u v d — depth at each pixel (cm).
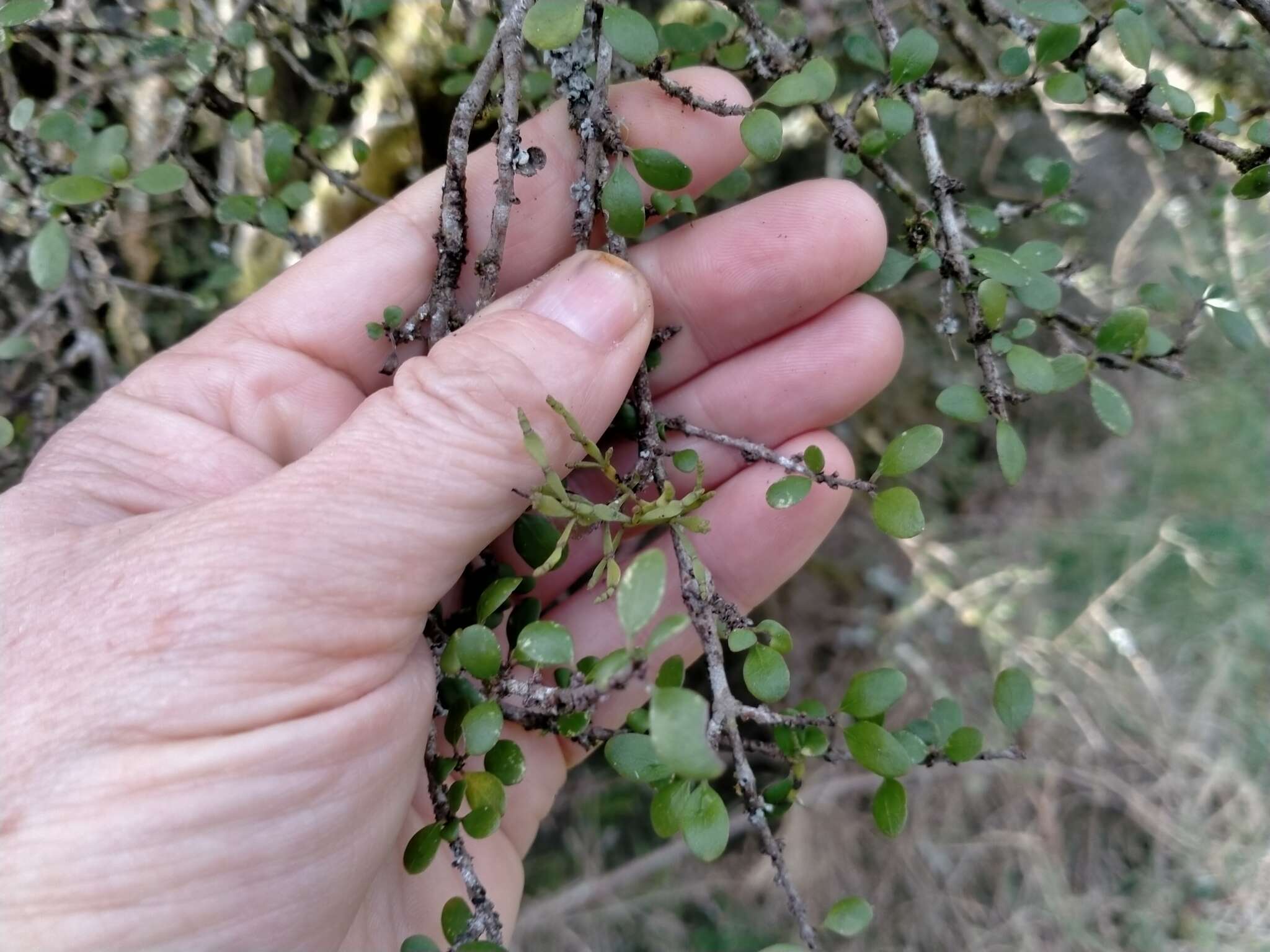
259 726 11
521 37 12
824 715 12
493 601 11
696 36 14
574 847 26
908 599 27
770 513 17
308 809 11
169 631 11
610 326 12
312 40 18
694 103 12
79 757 11
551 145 15
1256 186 12
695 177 15
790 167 22
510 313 12
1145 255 23
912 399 25
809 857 26
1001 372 24
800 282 16
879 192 22
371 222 16
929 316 23
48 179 15
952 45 20
